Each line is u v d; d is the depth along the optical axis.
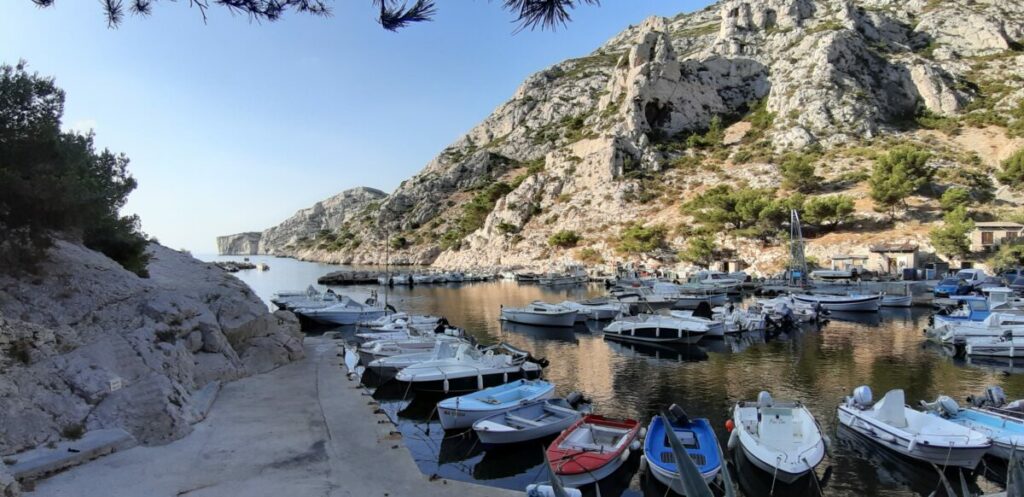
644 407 20.61
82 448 11.24
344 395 17.31
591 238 102.56
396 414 20.06
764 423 14.68
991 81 121.69
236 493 10.05
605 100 163.75
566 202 118.44
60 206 16.38
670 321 35.56
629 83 149.38
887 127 114.44
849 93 119.38
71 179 16.83
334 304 46.00
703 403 21.03
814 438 14.17
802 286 58.00
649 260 87.00
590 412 19.12
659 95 136.25
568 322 41.31
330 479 10.80
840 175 95.12
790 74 131.25
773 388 23.09
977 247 67.50
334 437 13.28
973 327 30.45
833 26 137.75
